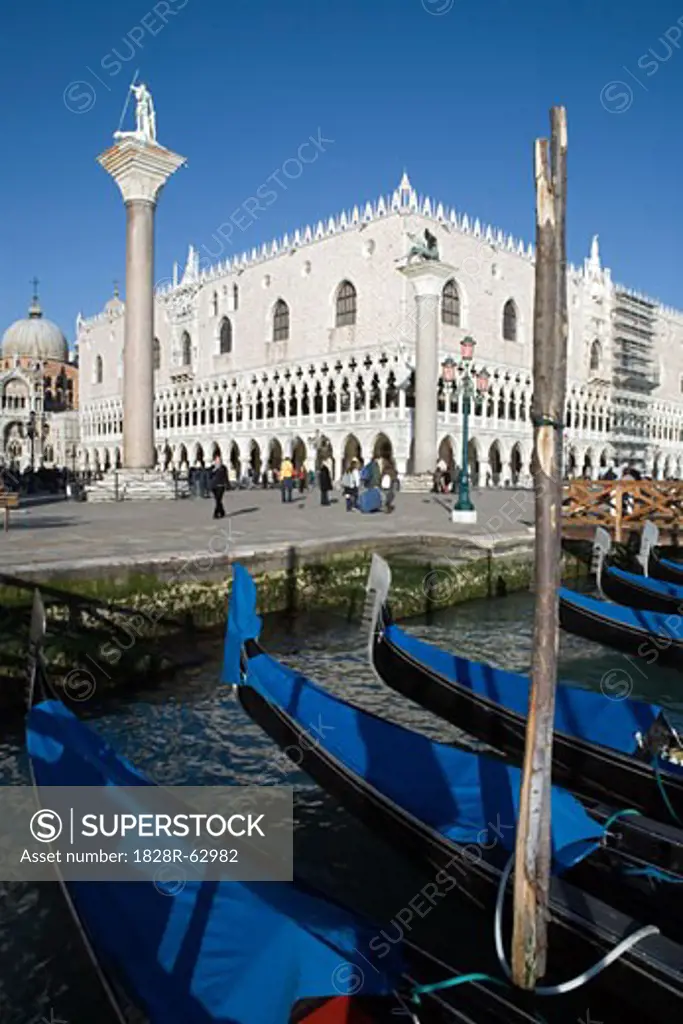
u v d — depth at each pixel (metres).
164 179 25.27
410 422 49.34
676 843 4.96
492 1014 3.62
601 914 4.21
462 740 9.24
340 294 53.78
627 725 6.52
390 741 6.36
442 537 17.03
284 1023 3.44
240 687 8.52
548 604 4.00
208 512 22.92
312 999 3.47
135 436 27.47
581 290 63.97
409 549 16.66
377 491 24.25
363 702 10.45
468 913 5.04
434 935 5.12
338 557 14.95
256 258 59.84
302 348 56.03
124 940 4.14
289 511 24.25
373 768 6.09
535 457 4.04
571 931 4.18
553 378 3.95
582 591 19.83
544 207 3.89
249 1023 3.51
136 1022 3.74
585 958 4.12
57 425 89.12
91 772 5.54
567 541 21.05
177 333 68.81
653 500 19.39
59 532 16.14
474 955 4.86
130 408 26.91
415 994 3.60
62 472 42.00
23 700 9.95
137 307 25.78
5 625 9.91
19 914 5.60
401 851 5.60
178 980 3.79
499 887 4.41
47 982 4.89
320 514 23.09
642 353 71.88
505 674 8.32
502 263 56.59
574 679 12.08
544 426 3.98
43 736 6.36
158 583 11.80
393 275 49.25
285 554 13.91
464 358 22.64
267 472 50.28
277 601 13.81
